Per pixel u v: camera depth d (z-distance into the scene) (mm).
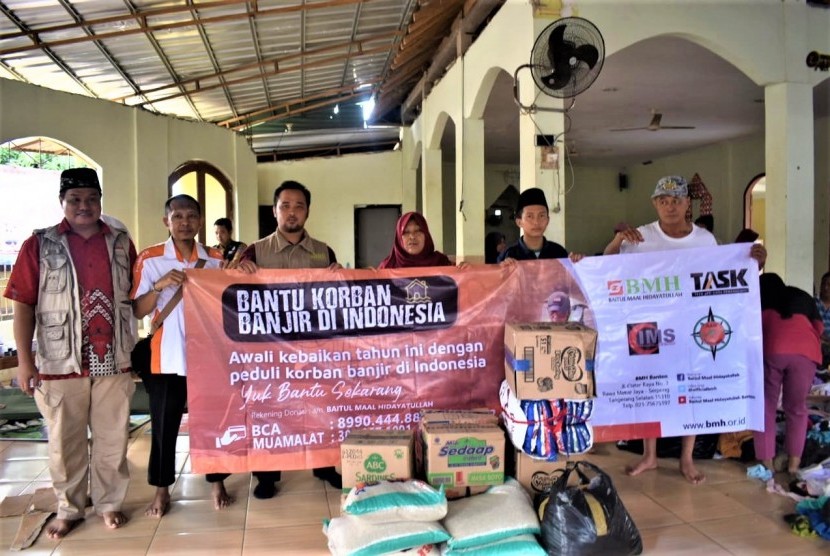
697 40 4613
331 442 3029
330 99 9469
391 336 3051
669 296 3213
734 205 10758
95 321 2811
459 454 2598
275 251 3285
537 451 2619
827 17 4773
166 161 7801
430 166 8578
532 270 3139
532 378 2559
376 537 2258
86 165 7504
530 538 2359
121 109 7191
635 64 6086
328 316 3018
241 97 8195
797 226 4707
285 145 10367
